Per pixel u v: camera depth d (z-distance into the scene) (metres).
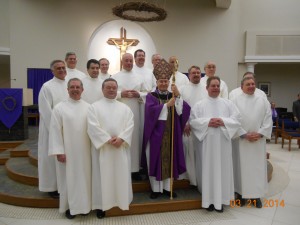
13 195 3.78
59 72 3.83
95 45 9.48
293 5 10.62
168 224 3.29
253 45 10.42
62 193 3.36
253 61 10.45
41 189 3.68
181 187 4.14
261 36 10.45
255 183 3.77
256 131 3.79
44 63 9.02
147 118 3.69
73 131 3.31
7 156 5.73
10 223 3.28
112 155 3.35
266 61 10.44
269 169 5.21
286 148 8.14
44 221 3.33
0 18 9.20
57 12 9.02
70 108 3.38
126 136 3.36
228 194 3.60
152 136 3.66
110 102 3.48
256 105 3.83
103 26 9.45
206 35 9.82
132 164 4.09
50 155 3.29
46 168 3.65
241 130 3.72
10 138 6.57
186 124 3.96
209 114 3.72
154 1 9.48
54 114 3.33
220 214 3.57
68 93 3.64
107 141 3.25
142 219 3.39
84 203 3.30
